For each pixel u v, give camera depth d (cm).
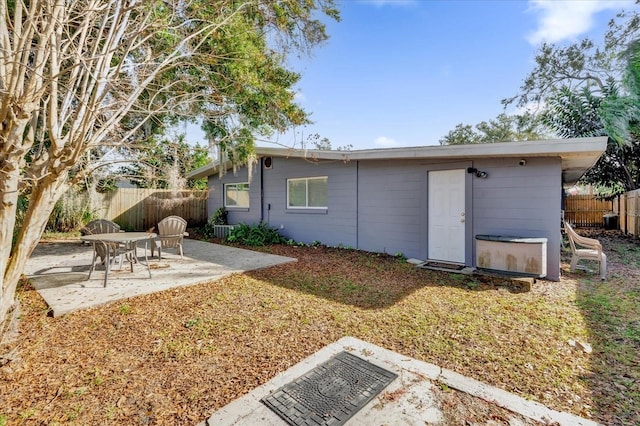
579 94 1201
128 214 1260
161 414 203
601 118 1083
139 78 347
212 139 661
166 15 342
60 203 1070
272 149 884
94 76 241
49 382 238
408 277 563
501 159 591
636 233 1021
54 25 220
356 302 428
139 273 580
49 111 226
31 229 246
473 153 563
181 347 297
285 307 408
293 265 662
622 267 643
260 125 768
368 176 807
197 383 238
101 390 229
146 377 246
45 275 560
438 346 299
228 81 581
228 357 279
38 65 207
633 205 1052
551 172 543
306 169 953
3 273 233
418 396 219
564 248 867
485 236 561
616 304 413
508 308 402
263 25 572
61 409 207
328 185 901
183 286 501
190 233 1252
